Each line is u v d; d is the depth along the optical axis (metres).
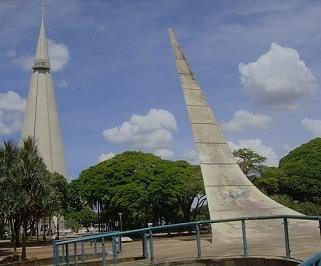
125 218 57.81
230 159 24.69
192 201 53.88
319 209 44.97
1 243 45.69
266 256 12.81
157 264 14.19
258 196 23.98
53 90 116.38
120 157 58.91
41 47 116.69
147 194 52.97
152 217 55.50
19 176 27.17
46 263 25.11
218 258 13.73
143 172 54.28
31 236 56.56
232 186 23.88
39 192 27.48
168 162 57.88
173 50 26.41
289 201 44.31
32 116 112.12
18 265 24.08
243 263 13.27
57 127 113.62
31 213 27.42
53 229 78.38
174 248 21.89
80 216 73.31
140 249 27.17
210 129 25.08
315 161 54.16
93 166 60.03
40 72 115.12
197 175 51.78
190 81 25.92
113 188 54.88
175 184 52.59
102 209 59.97
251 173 46.75
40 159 28.88
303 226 22.08
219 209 22.89
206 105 25.62
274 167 53.25
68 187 68.25
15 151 29.05
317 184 51.75
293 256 12.35
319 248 13.95
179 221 55.50
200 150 24.41
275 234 20.56
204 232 44.31
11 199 26.81
